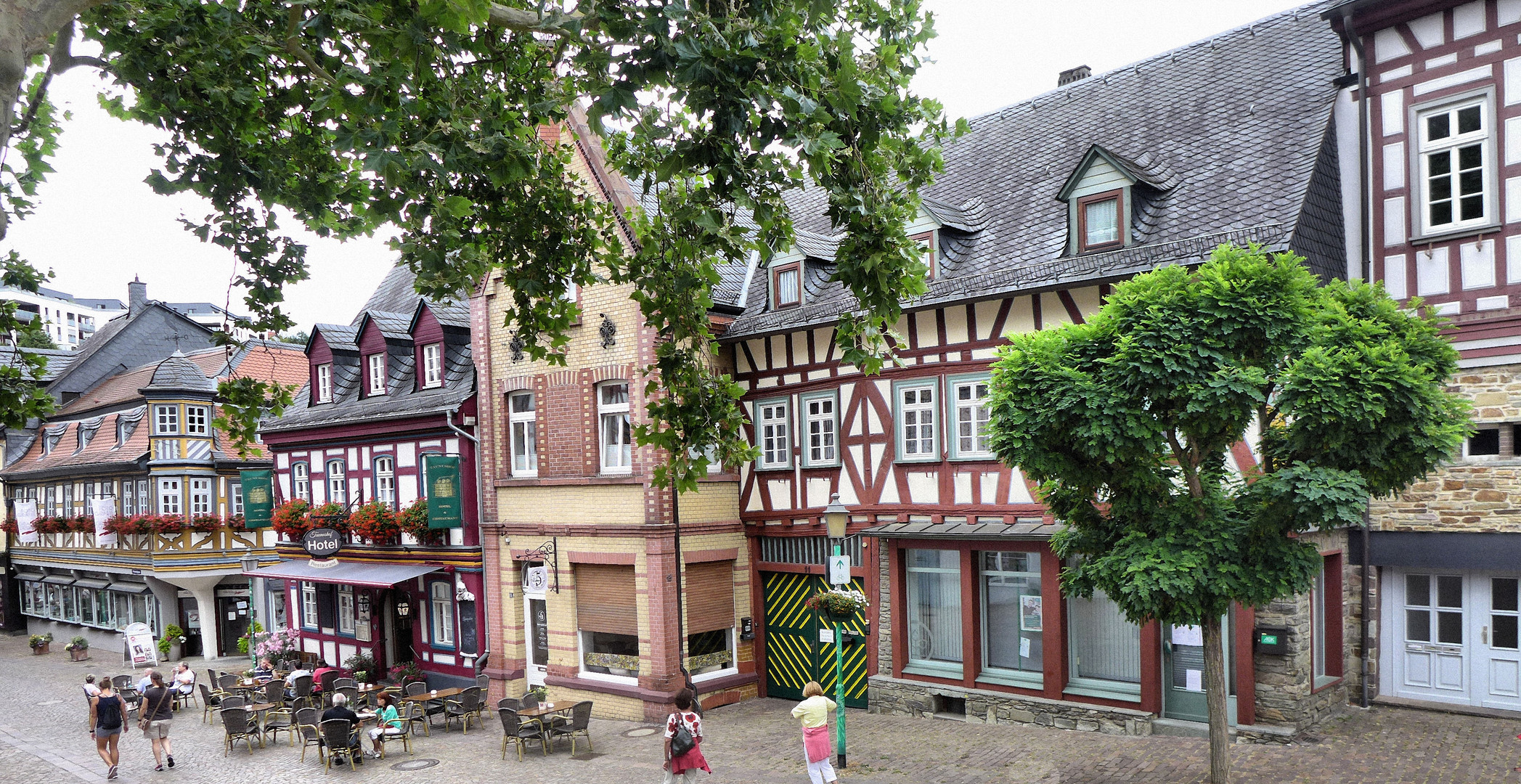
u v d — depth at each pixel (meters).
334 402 25.06
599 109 7.32
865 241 9.13
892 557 16.47
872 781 12.78
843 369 17.19
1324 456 9.41
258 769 16.48
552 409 19.05
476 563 20.53
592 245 11.74
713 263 10.45
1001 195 17.38
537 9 7.68
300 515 24.78
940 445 15.80
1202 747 12.81
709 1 7.70
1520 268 12.19
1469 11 12.59
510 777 14.79
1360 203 13.59
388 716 16.77
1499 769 11.07
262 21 9.12
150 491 31.25
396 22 7.37
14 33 5.28
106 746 16.48
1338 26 13.77
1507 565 12.52
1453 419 9.16
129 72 9.10
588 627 18.78
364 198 10.39
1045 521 14.55
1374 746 12.11
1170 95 16.81
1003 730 14.66
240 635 32.09
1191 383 9.22
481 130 8.84
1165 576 9.59
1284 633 12.67
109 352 41.78
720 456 10.62
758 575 18.97
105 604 35.44
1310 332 9.32
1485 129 12.45
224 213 10.55
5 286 11.18
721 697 18.25
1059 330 10.21
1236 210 13.52
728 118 7.28
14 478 39.69
